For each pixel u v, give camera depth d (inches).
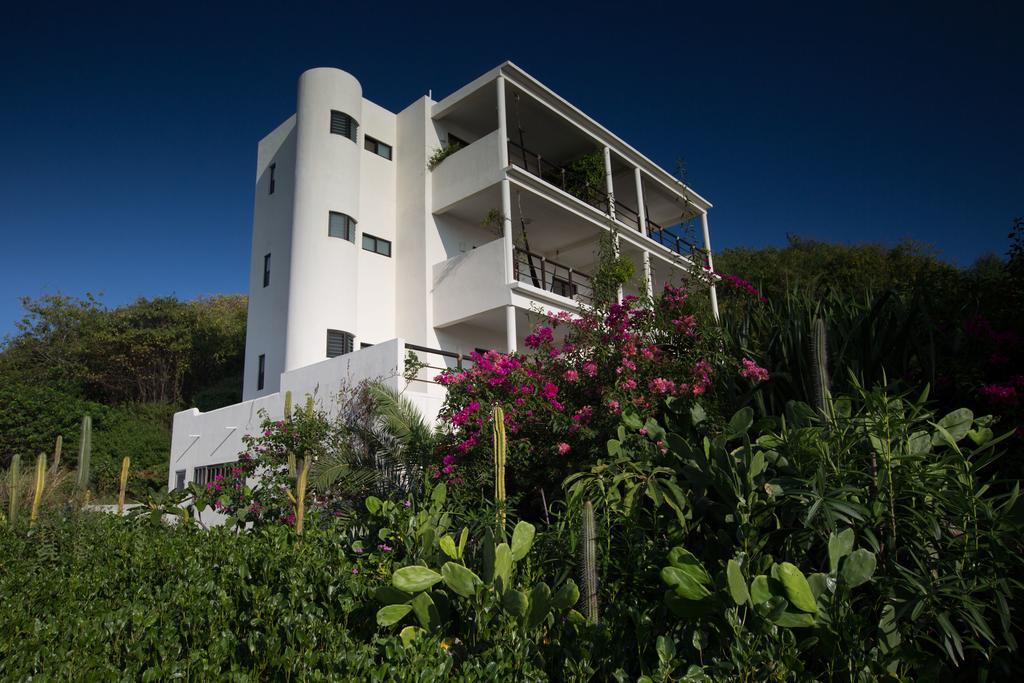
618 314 272.4
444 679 119.6
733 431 164.7
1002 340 206.1
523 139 756.0
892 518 130.1
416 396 427.2
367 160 700.0
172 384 1203.2
